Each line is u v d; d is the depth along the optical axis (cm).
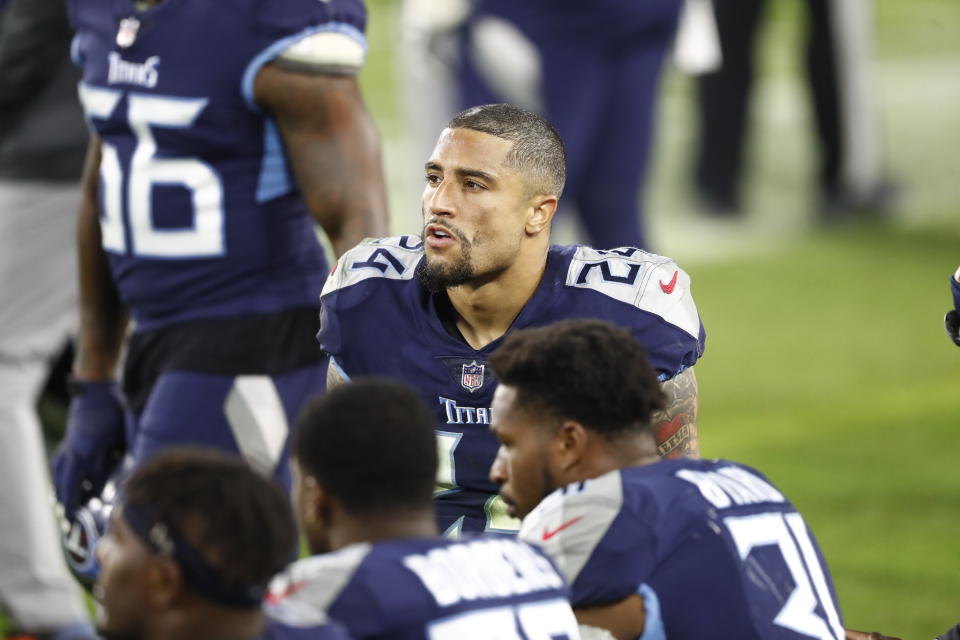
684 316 955
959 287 962
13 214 1468
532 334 829
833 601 827
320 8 1105
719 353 2597
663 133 3706
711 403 2339
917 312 2845
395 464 726
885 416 2255
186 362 1145
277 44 1098
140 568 631
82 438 1233
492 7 2522
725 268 3133
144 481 641
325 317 987
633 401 812
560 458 818
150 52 1124
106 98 1157
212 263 1143
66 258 1495
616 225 2600
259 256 1145
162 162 1138
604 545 780
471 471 960
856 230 3419
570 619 741
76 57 1208
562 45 2473
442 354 953
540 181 922
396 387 744
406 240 1001
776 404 2334
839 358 2569
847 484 1948
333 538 746
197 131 1123
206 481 637
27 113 1472
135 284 1171
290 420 1156
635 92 2531
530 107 2534
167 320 1166
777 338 2680
